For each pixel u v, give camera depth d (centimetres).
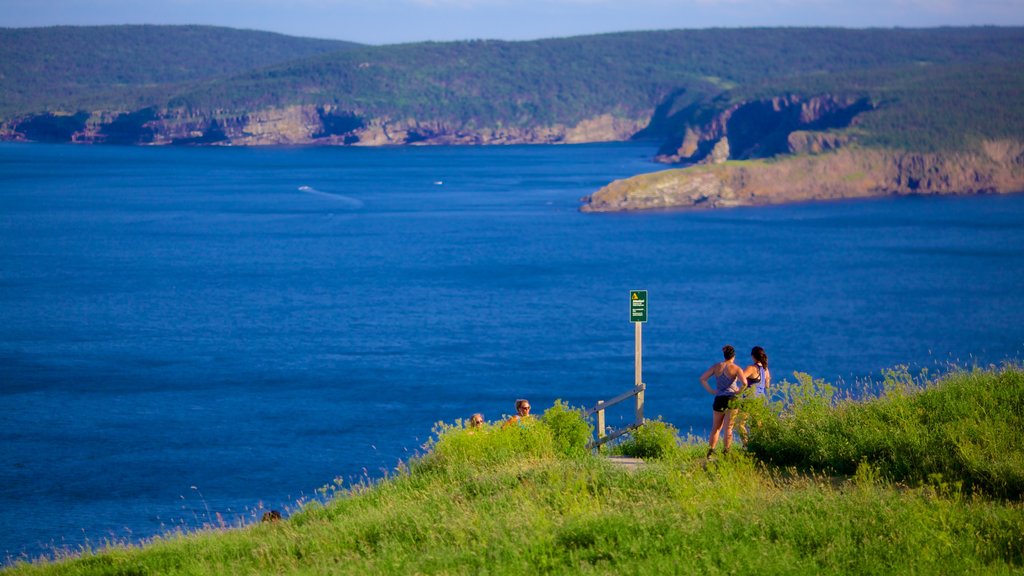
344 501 3011
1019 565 1950
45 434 11381
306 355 16825
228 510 8450
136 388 14088
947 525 2109
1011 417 2819
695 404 13438
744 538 2133
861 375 16525
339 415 12531
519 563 2097
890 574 1919
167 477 9669
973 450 2577
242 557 2544
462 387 14412
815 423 2970
